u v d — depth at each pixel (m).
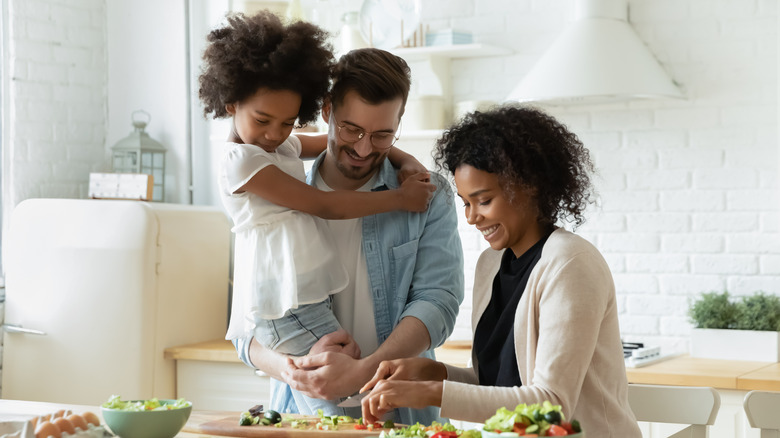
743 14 3.62
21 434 1.40
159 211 3.89
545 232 1.76
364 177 2.09
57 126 4.50
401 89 1.91
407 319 1.96
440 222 2.08
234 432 1.69
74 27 4.58
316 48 1.93
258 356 2.04
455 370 1.85
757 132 3.61
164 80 4.60
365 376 1.88
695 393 1.91
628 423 1.65
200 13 4.54
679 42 3.71
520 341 1.67
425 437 1.46
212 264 4.19
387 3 3.90
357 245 2.08
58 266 3.92
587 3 3.60
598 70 3.47
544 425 1.19
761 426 1.83
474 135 1.70
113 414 1.51
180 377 3.91
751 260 3.62
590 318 1.56
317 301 1.96
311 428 1.68
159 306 3.86
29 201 4.02
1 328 4.16
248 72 1.89
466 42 3.93
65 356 3.89
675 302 3.72
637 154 3.77
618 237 3.80
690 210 3.70
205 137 4.56
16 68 4.32
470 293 4.03
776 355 3.34
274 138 1.98
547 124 1.71
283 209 1.99
